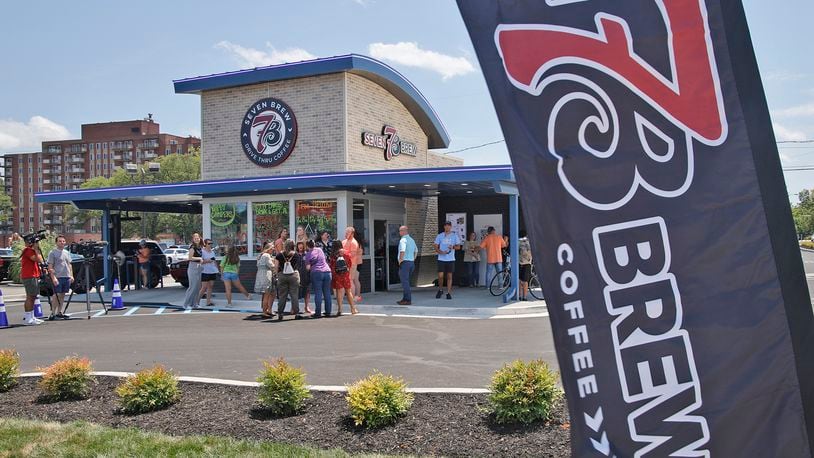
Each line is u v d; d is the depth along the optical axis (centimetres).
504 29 331
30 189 16850
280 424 611
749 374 296
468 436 558
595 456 314
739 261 298
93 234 13350
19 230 16912
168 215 8819
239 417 637
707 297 301
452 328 1237
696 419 302
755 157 297
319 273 1425
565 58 321
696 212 303
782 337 293
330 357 963
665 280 306
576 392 320
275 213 1792
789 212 299
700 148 302
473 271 2036
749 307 296
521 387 580
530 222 325
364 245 1806
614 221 314
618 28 313
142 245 2342
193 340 1151
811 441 289
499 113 331
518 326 1252
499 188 1478
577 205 320
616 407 312
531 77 327
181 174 9169
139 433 595
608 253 315
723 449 299
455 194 2033
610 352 314
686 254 304
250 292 1817
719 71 300
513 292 1545
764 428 294
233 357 980
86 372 742
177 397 704
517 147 328
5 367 779
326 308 1442
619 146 313
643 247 310
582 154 319
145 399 671
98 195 1925
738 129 298
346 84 1875
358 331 1217
